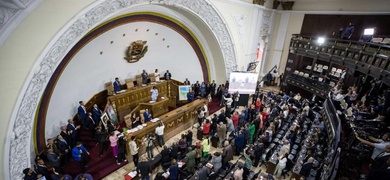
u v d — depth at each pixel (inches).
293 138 362.9
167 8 449.1
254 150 334.6
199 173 258.7
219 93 586.2
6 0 181.8
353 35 555.5
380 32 509.0
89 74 396.8
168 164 308.5
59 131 353.7
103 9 286.2
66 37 250.4
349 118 325.4
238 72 537.6
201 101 487.2
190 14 455.2
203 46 583.8
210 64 620.7
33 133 301.4
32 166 299.3
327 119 374.9
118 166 322.3
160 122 358.3
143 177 275.7
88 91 406.3
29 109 230.8
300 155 332.5
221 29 518.0
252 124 384.2
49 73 243.4
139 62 499.8
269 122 436.1
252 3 565.3
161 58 546.0
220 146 387.9
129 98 459.8
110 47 418.0
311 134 391.2
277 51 721.6
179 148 331.9
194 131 440.8
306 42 587.5
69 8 247.6
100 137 325.1
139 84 500.7
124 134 332.8
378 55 359.6
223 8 492.1
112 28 390.0
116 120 418.6
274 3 659.4
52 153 273.7
